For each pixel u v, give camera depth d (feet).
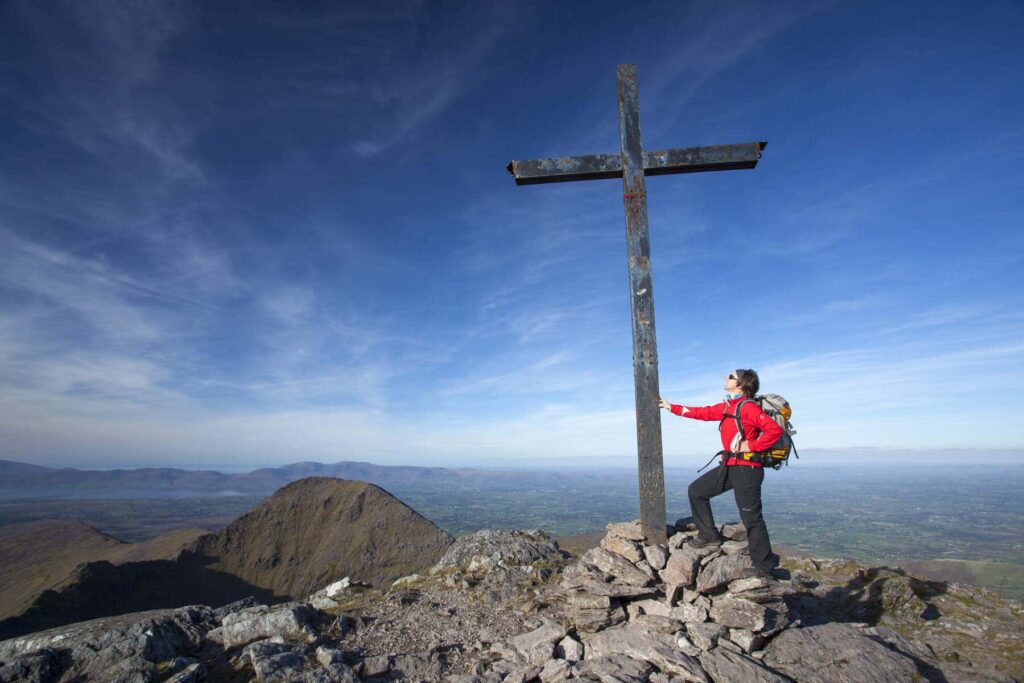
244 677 18.71
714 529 22.45
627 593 21.48
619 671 17.47
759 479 20.74
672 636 19.36
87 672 18.81
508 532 36.83
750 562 20.79
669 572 21.39
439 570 32.50
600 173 25.43
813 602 27.17
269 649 20.04
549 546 35.37
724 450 21.45
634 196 24.90
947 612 26.84
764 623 18.99
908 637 23.09
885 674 17.13
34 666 18.40
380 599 28.12
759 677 16.40
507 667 19.66
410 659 20.57
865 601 27.35
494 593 27.66
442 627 24.02
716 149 24.95
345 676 18.74
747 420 20.68
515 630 23.34
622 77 25.72
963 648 22.54
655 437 23.77
